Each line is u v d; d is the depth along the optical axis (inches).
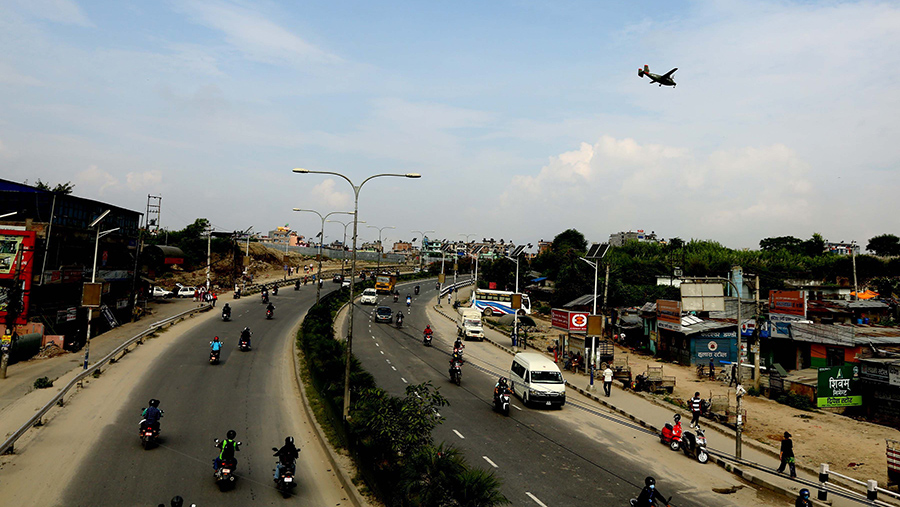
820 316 2092.8
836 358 1469.0
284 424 855.7
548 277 3826.3
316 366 1085.1
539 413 1063.6
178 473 637.3
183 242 3521.2
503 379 1096.8
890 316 2274.9
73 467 635.5
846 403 1178.0
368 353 1600.6
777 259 3280.0
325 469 682.2
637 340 2076.8
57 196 1636.3
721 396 1289.4
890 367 1104.2
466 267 5895.7
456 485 475.8
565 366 1573.6
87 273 1633.9
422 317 2625.5
